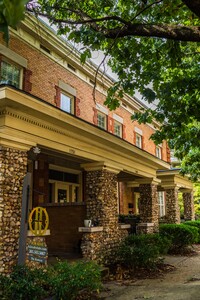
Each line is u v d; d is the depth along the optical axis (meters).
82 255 10.71
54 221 12.73
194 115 7.86
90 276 6.80
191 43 7.64
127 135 18.44
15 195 7.60
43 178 12.70
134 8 6.80
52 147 8.99
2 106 7.37
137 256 10.36
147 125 21.67
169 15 6.29
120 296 7.48
